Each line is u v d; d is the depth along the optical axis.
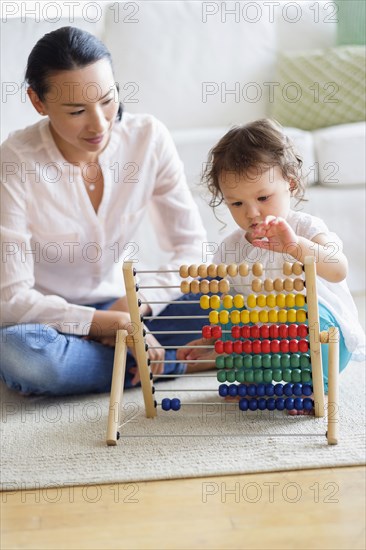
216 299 1.86
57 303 2.09
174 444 1.79
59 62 1.87
